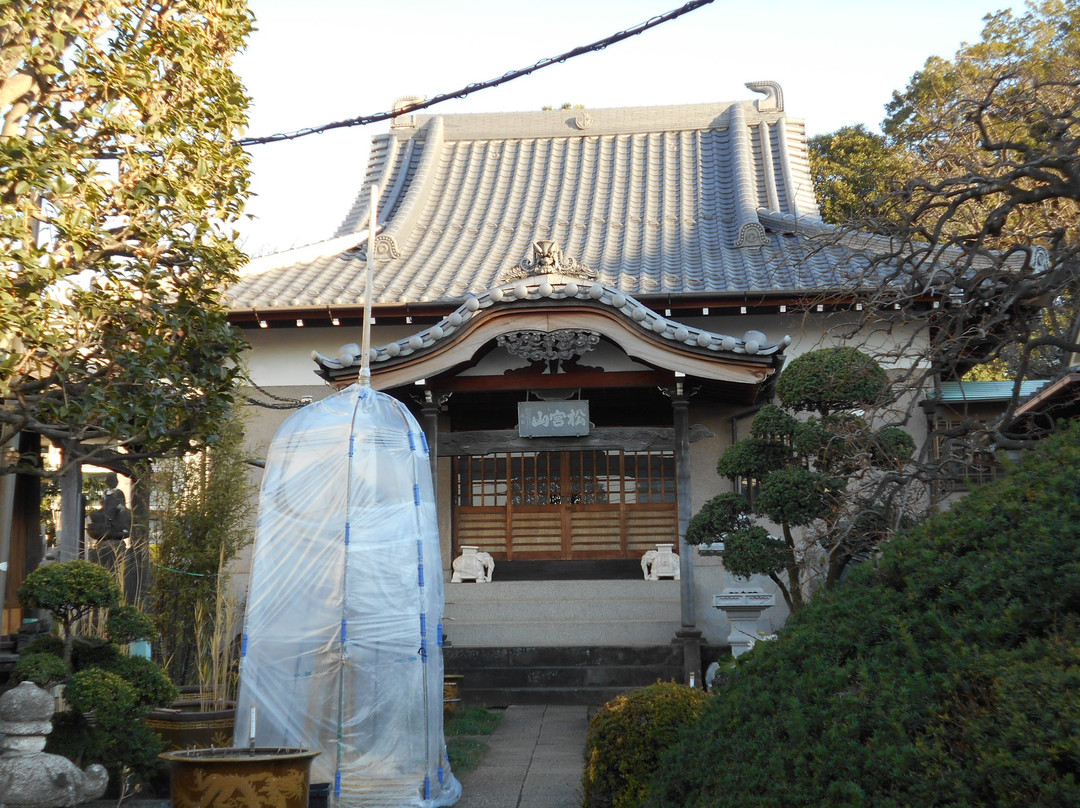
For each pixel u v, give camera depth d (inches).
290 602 269.3
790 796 153.1
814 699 165.0
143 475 453.1
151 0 285.0
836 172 905.5
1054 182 293.1
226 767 207.6
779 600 497.4
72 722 283.6
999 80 326.6
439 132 742.5
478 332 446.9
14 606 421.1
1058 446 187.8
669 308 512.1
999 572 160.1
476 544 551.8
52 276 236.5
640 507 547.2
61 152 246.1
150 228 265.7
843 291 348.8
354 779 254.7
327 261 612.7
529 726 393.1
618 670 452.1
